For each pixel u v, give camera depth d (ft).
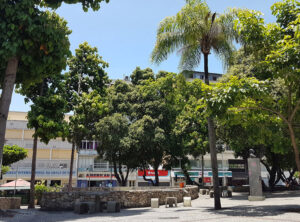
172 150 106.32
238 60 77.92
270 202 51.08
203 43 47.29
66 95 67.21
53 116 59.57
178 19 45.91
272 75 36.24
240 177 185.88
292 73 30.71
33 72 37.22
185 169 126.21
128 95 105.40
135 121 103.96
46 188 78.79
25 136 149.48
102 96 82.33
